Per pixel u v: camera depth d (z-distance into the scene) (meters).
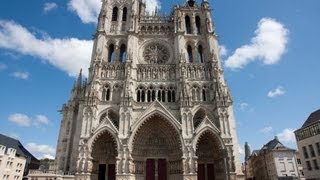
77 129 63.88
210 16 79.81
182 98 64.12
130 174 56.50
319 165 66.75
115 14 80.81
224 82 68.88
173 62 73.50
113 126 60.09
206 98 67.44
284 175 84.12
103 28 75.25
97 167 60.53
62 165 63.88
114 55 72.69
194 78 69.50
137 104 65.56
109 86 67.69
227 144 59.34
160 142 64.88
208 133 61.62
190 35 76.38
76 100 71.88
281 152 87.44
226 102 64.06
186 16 82.06
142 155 62.69
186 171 56.62
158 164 62.75
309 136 70.75
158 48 76.62
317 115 72.50
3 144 72.94
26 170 84.44
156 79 69.50
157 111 62.59
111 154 62.59
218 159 61.09
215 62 70.50
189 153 57.97
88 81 67.44
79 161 56.62
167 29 78.44
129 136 59.12
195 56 73.75
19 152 79.19
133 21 76.12
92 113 61.69
